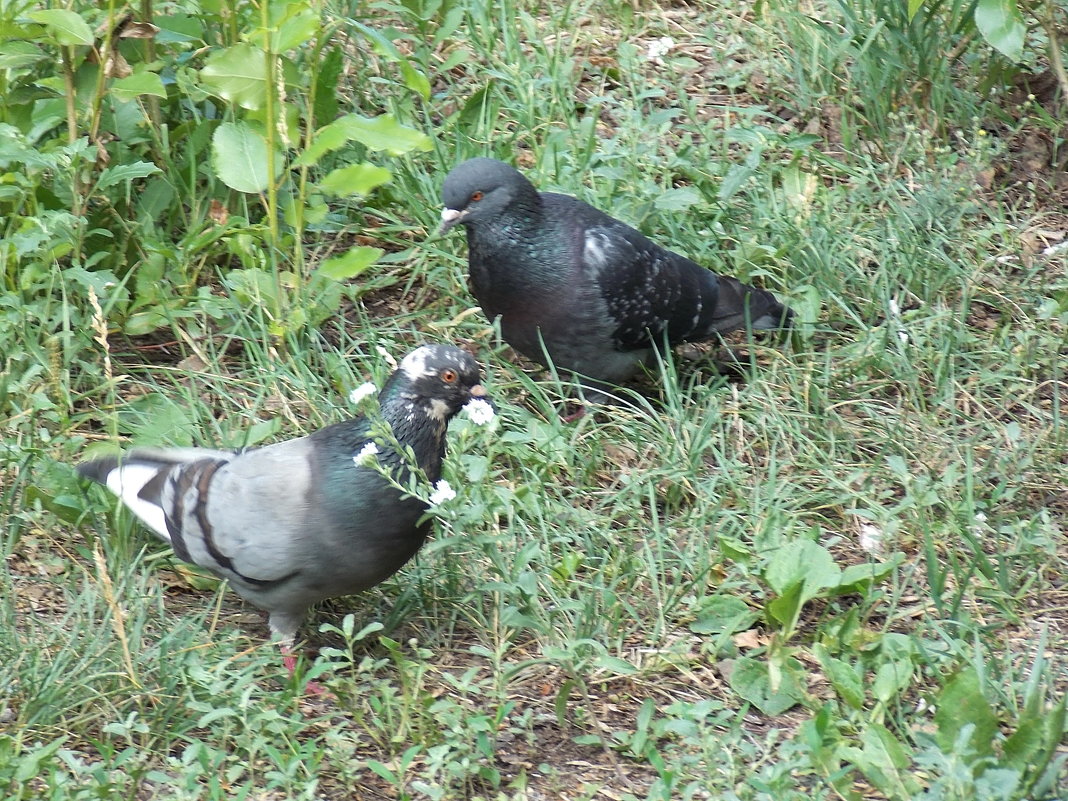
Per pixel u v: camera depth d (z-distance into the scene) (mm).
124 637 7391
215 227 10969
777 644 7875
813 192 12141
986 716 6836
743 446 9922
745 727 7605
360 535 7508
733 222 12070
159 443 9414
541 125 12836
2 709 7336
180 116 11742
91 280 10102
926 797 6340
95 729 7418
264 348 10492
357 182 10094
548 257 10070
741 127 12766
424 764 7227
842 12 13734
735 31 14523
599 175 11703
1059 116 13242
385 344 10656
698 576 8438
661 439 9867
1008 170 13062
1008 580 8516
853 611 7914
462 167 9992
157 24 11086
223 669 7363
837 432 10086
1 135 9875
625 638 8258
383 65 13414
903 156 12922
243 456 7785
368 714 7605
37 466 9070
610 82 14008
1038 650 7148
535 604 8016
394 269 11719
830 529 9336
